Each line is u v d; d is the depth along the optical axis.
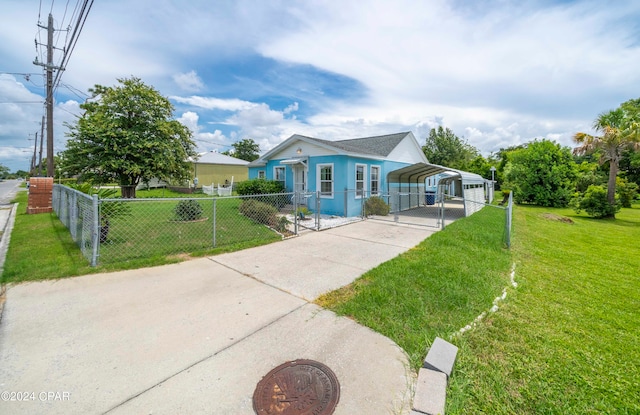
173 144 16.98
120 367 2.15
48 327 2.71
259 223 8.41
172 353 2.33
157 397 1.85
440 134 32.75
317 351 2.39
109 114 15.66
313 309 3.16
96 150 14.74
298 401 1.84
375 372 2.13
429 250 5.70
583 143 15.73
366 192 11.61
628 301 3.85
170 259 4.91
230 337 2.59
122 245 5.75
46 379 2.00
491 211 14.36
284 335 2.63
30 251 5.21
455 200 21.00
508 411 1.84
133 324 2.79
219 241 6.25
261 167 16.50
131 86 15.91
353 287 3.79
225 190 21.66
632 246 7.86
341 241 6.58
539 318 3.18
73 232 6.07
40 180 10.67
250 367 2.18
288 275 4.27
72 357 2.26
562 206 20.17
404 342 2.53
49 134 12.86
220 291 3.64
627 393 2.04
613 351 2.59
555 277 4.79
